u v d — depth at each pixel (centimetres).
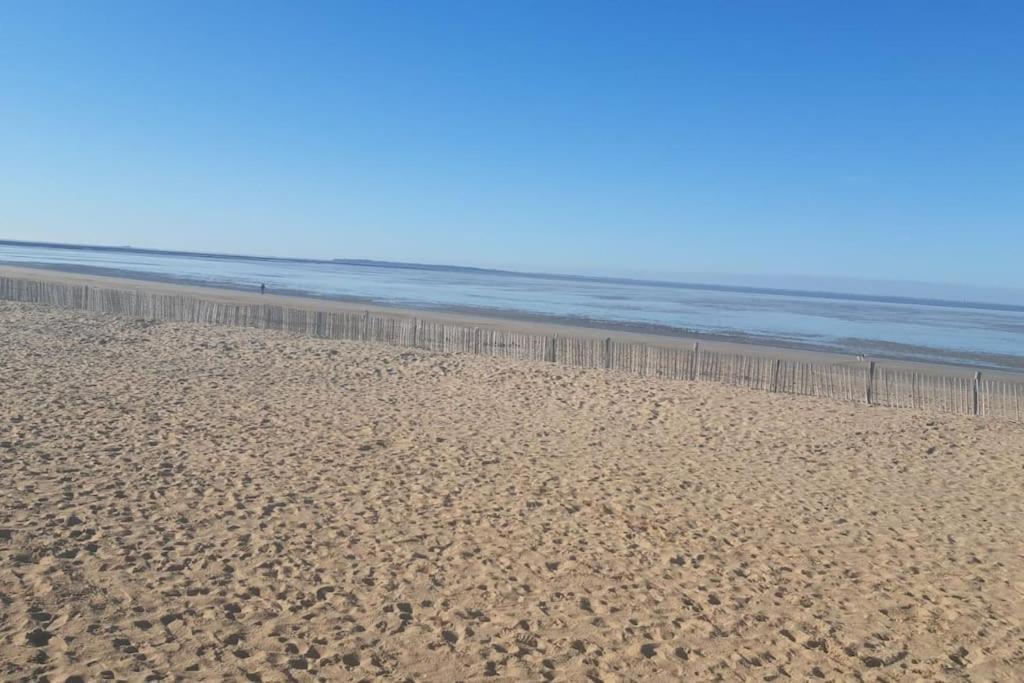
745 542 885
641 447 1321
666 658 608
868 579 797
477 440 1304
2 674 495
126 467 987
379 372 1908
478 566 765
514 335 2269
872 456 1330
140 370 1723
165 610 619
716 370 2020
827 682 586
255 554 748
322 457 1123
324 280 8881
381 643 597
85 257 12319
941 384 1761
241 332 2439
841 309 7825
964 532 959
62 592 627
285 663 553
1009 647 659
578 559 802
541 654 600
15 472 918
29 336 2092
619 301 7206
